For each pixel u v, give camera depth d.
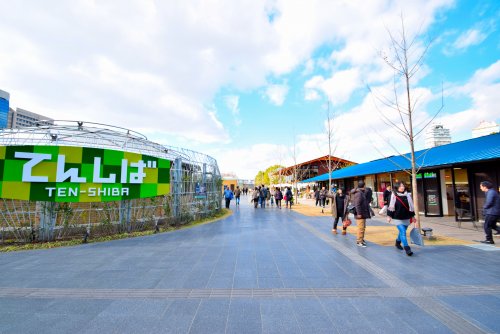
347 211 8.59
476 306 3.47
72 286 4.30
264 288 4.13
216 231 9.53
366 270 4.96
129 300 3.75
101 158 9.08
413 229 6.32
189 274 4.83
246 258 5.87
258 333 2.87
